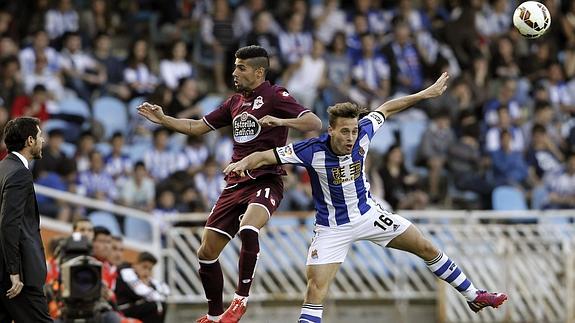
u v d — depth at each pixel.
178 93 58.72
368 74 62.81
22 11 65.56
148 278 42.88
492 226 54.72
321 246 31.88
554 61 68.00
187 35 66.56
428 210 57.41
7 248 32.06
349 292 54.00
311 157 31.08
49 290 38.59
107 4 66.50
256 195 31.34
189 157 56.38
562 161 61.50
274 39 63.03
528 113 64.62
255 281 53.12
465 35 66.88
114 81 61.03
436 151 59.47
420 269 54.62
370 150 59.78
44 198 51.59
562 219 57.06
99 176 53.84
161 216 52.16
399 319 54.62
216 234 31.73
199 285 52.66
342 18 67.50
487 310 54.06
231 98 32.47
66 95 59.56
